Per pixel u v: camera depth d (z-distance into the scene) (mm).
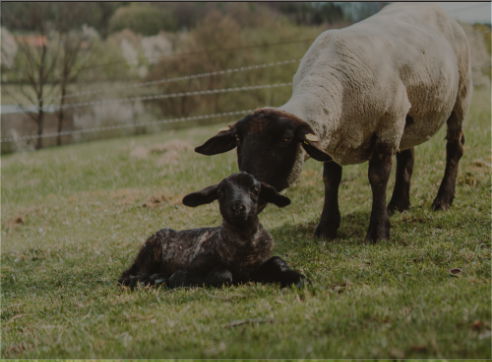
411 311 4363
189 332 4480
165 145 17547
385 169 7730
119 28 36125
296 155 6379
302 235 8492
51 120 34531
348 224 8812
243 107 34500
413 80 7977
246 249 5625
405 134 8477
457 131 9281
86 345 4547
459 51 9156
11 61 33125
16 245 10359
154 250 6551
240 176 5473
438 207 9023
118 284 6648
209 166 14438
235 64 34500
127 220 11273
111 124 34938
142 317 5109
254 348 3891
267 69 33906
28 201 14227
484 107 16781
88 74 35062
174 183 13688
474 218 8203
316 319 4422
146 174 14891
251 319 4562
